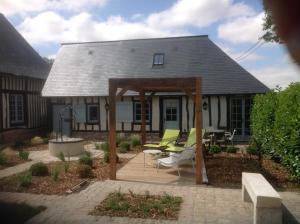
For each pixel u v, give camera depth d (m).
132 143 12.48
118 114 16.09
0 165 9.09
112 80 7.36
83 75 17.31
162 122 15.55
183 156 7.82
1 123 13.91
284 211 5.12
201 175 6.98
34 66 17.70
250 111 14.70
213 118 15.05
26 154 9.90
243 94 14.70
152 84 7.25
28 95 16.14
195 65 16.31
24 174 7.72
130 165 8.96
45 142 14.20
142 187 6.68
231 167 8.48
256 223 4.36
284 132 7.10
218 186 6.77
